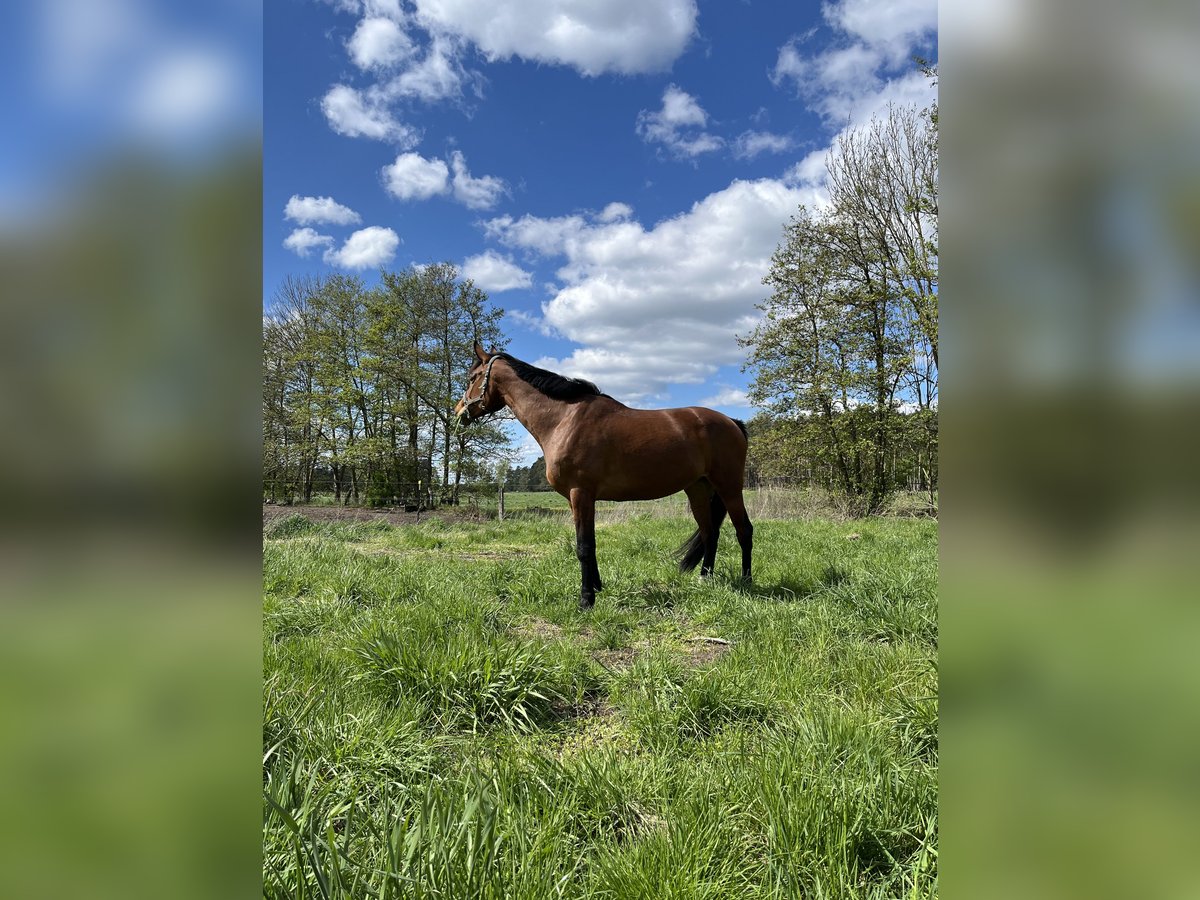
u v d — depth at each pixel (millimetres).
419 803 1596
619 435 4629
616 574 5156
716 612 3986
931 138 12266
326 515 14258
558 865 1479
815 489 14805
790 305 14492
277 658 2688
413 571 5172
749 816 1688
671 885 1384
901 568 4730
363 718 2133
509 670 2600
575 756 2062
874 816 1612
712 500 5332
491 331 20281
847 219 13789
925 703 2152
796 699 2486
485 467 19531
